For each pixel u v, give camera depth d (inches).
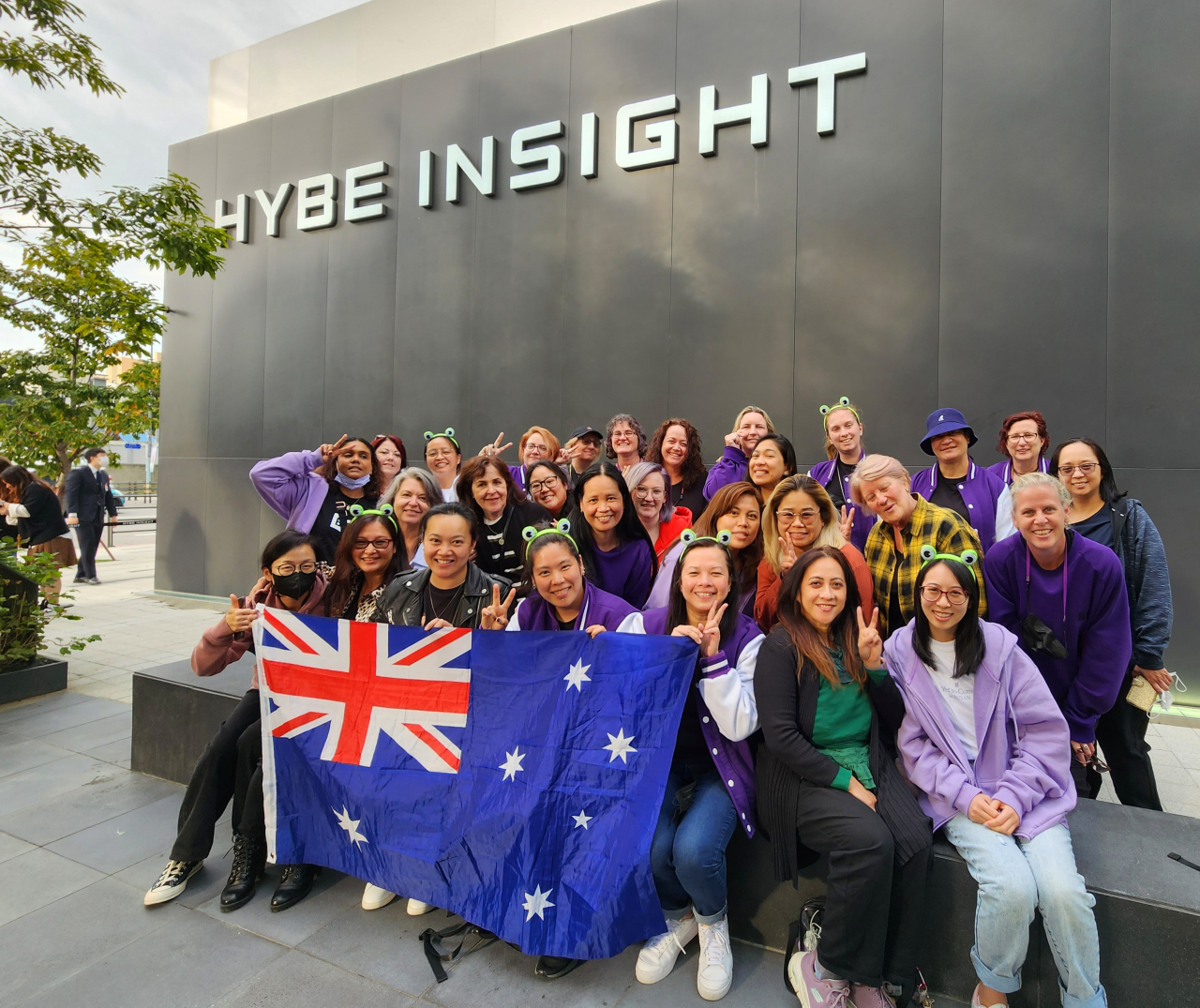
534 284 272.8
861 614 91.7
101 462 427.8
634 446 173.0
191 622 311.3
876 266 218.4
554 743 95.8
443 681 103.3
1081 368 195.6
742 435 164.9
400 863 99.0
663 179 249.0
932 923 85.7
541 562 101.0
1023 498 103.2
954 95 208.7
